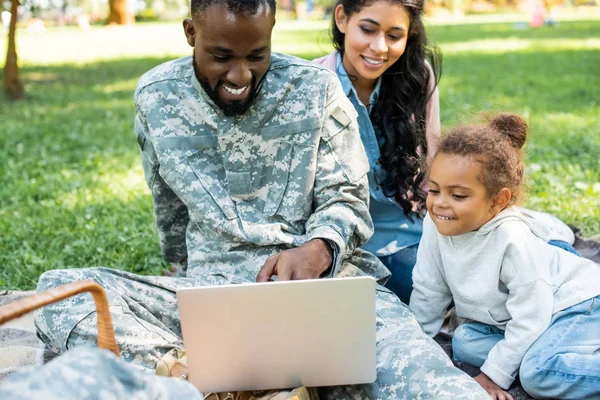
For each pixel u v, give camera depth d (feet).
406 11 10.37
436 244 9.50
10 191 17.79
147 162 9.75
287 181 9.29
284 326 7.35
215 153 9.32
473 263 9.05
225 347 7.43
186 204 9.32
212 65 8.61
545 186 16.28
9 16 32.32
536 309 8.70
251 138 9.20
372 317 7.34
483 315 9.22
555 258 9.21
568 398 8.54
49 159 20.98
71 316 7.97
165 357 7.77
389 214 11.05
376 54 10.33
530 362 8.65
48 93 34.01
